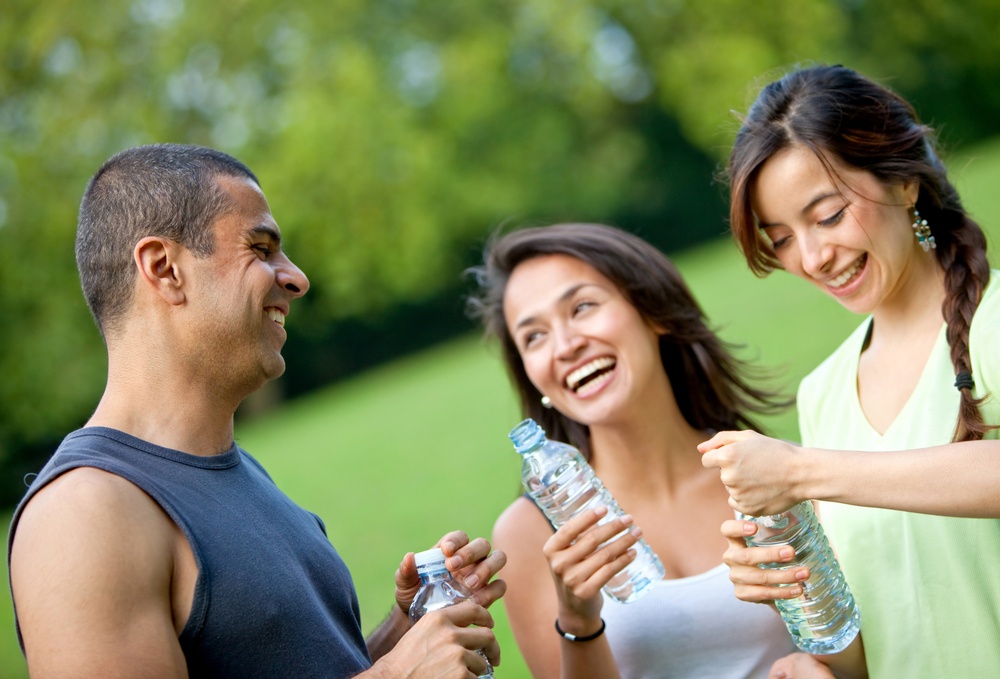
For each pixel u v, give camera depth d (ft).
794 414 29.12
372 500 37.70
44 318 82.89
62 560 7.16
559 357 12.03
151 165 8.54
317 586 8.73
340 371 94.32
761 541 9.69
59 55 90.12
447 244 93.35
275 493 9.09
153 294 8.36
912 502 8.46
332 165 88.28
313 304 91.25
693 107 93.61
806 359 36.65
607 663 10.75
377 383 79.00
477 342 81.51
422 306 94.58
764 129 10.06
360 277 90.17
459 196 93.15
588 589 9.95
